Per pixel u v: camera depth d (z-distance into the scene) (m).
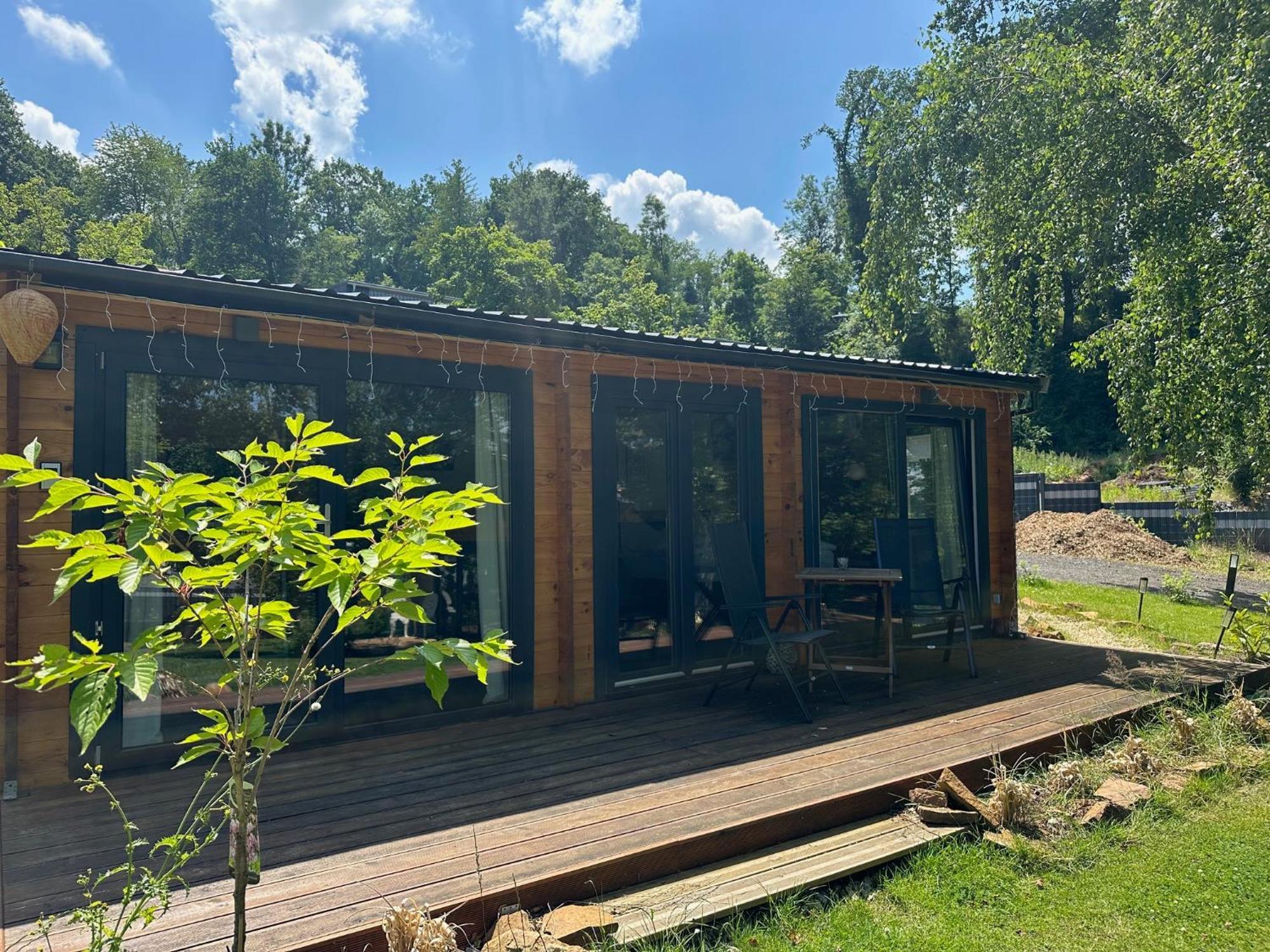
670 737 4.29
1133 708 4.74
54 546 1.40
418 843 2.88
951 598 7.32
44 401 3.58
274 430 4.15
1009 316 11.48
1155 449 9.16
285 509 1.64
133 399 3.80
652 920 2.48
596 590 5.15
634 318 37.56
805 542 6.25
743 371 5.95
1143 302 8.51
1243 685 5.62
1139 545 15.41
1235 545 16.11
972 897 2.87
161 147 41.34
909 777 3.54
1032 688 5.34
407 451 1.99
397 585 1.66
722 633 5.81
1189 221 7.81
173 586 1.53
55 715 3.57
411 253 46.34
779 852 3.06
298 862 2.73
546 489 5.05
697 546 5.71
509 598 4.90
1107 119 8.29
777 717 4.69
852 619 6.53
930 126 12.13
